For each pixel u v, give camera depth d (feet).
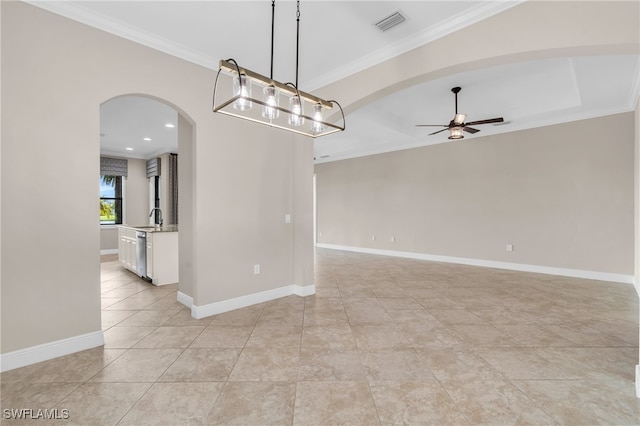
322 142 23.25
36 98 7.19
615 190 15.16
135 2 7.51
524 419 5.29
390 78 9.93
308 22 8.43
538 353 7.70
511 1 7.52
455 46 8.50
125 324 9.61
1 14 6.76
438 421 5.24
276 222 12.41
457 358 7.45
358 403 5.74
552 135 16.97
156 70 9.16
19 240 6.98
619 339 8.49
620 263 15.06
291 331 9.09
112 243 24.57
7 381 6.41
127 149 23.53
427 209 22.27
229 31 8.81
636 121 13.20
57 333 7.49
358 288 14.06
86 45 7.91
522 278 16.05
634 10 6.42
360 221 26.53
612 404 5.68
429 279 15.88
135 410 5.51
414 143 22.82
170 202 24.14
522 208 18.04
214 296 10.48
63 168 7.57
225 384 6.34
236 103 6.19
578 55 7.47
